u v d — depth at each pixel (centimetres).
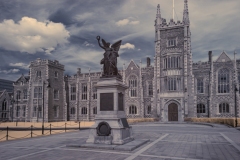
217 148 1481
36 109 6231
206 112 5131
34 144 1755
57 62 6600
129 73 6091
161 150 1406
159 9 5650
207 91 5175
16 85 6944
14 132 3125
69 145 1568
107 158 1183
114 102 1636
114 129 1572
